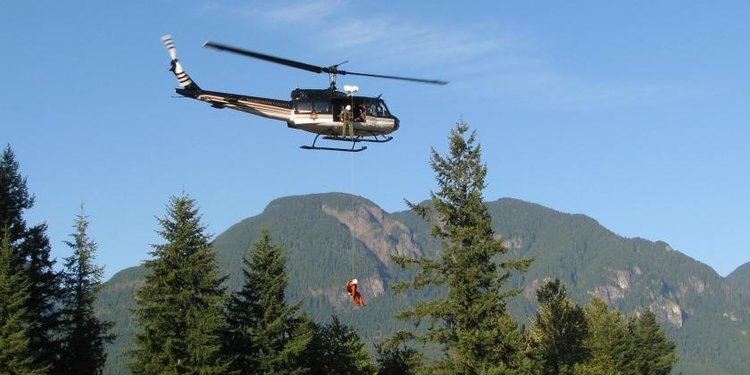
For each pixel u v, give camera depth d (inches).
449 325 2544.3
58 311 2728.8
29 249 2652.6
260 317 2711.6
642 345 4421.8
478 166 2588.6
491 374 2391.7
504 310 2514.8
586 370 3132.4
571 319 3499.0
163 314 2470.5
